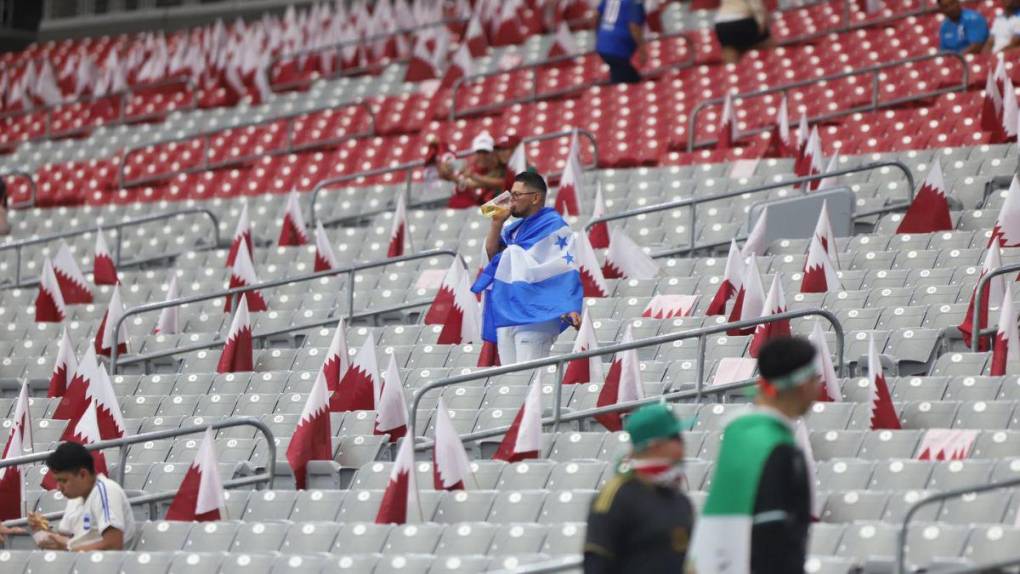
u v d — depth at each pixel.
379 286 68.00
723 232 66.56
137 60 124.62
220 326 66.56
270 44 118.88
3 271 85.69
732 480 25.19
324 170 91.44
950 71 81.62
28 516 44.50
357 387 51.34
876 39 89.81
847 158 70.94
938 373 47.72
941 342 50.47
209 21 142.38
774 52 90.62
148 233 85.62
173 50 126.38
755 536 25.11
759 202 64.31
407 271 69.56
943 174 67.75
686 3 109.06
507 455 44.81
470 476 43.41
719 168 74.88
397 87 107.75
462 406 51.22
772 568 25.08
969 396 44.66
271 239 82.38
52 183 101.44
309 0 138.12
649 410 27.34
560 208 71.62
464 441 47.38
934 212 60.53
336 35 117.06
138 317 69.44
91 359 55.91
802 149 70.56
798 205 63.41
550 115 89.62
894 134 75.56
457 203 75.88
